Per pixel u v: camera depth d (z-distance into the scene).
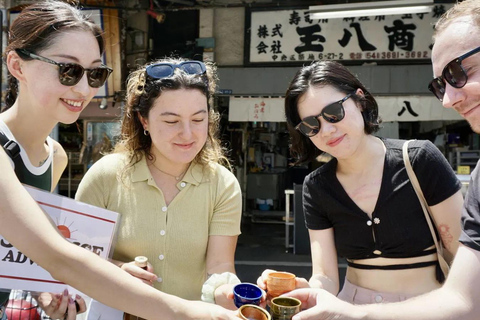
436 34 1.37
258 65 6.48
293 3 6.32
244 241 7.30
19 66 1.46
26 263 1.38
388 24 6.13
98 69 1.52
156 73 1.55
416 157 1.69
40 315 1.64
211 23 6.62
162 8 6.35
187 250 1.64
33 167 1.60
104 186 1.69
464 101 1.27
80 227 1.45
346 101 1.71
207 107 1.63
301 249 6.36
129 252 1.63
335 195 1.84
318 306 1.24
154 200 1.65
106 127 6.37
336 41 6.27
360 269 1.82
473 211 1.22
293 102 1.85
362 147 1.79
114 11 6.07
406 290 1.70
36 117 1.55
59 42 1.40
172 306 1.12
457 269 1.19
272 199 9.40
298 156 2.05
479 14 1.23
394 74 6.11
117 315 1.49
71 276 1.08
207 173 1.76
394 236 1.69
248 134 9.35
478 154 6.81
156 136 1.57
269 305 1.42
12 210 1.08
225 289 1.44
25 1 5.27
